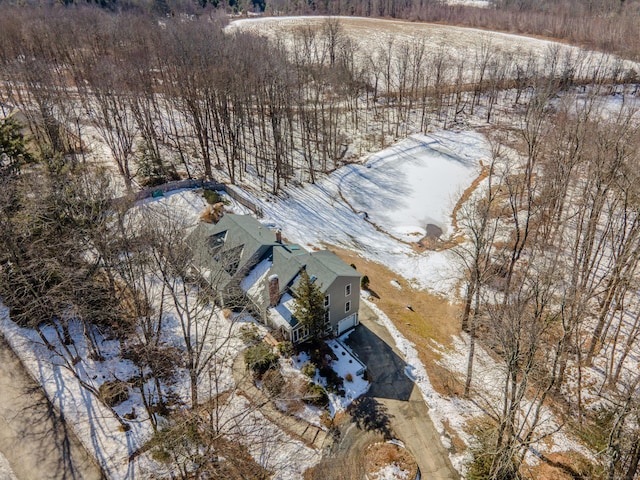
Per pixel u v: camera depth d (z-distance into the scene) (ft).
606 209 144.97
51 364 91.66
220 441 81.25
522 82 275.80
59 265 82.69
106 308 91.09
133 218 110.22
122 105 185.37
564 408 90.27
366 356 103.86
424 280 134.92
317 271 104.22
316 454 81.51
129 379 90.99
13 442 78.54
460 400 94.07
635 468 64.85
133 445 79.10
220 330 104.53
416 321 117.39
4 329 98.68
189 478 74.64
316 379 95.14
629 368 97.66
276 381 91.25
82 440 79.30
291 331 99.04
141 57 207.31
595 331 97.35
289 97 187.73
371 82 297.33
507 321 75.97
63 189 93.04
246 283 112.06
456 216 167.32
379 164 205.36
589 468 78.43
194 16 404.57
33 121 150.92
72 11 308.19
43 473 74.23
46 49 235.81
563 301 72.43
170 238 92.58
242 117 185.26
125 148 154.20
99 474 74.49
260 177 182.09
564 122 151.23
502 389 94.89
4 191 88.17
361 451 82.38
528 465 79.92
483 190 181.47
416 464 80.38
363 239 154.71
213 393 90.22
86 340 96.99
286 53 261.85
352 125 242.17
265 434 83.87
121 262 87.10
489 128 237.25
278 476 77.30
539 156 176.04
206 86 170.81
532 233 141.49
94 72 191.52
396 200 179.01
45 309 89.51
